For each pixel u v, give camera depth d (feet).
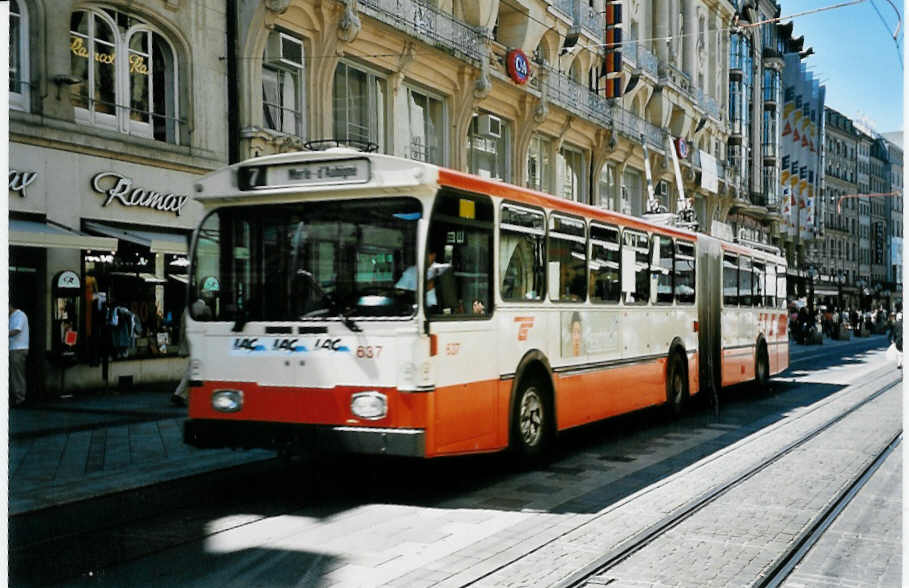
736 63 173.68
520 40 90.99
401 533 21.86
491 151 88.99
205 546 20.49
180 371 56.44
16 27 45.98
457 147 80.74
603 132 110.01
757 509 25.07
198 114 55.62
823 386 66.39
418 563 19.24
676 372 45.06
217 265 26.35
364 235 24.64
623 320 38.09
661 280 42.96
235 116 57.41
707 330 49.85
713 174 154.92
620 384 37.60
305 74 63.16
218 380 26.07
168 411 43.32
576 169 109.40
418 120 77.05
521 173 92.53
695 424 44.01
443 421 24.45
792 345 141.79
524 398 29.55
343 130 67.51
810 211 186.29
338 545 20.68
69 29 48.34
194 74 55.31
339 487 27.61
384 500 25.76
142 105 53.52
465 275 25.94
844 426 43.42
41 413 42.39
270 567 18.88
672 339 44.34
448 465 31.53
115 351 51.34
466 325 25.79
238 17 57.88
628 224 38.86
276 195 25.62
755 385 60.13
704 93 155.33
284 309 25.40
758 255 61.11
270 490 27.02
